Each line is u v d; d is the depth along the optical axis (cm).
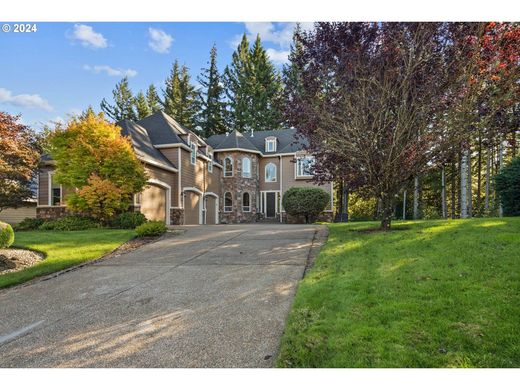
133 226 1291
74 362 316
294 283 513
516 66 742
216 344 335
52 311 450
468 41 721
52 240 942
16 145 1345
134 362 311
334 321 347
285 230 1101
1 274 638
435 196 2408
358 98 762
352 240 748
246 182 2427
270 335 349
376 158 805
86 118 1410
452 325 312
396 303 369
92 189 1259
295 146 2444
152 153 1633
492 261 469
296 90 856
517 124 786
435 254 536
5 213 2053
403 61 742
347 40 758
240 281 541
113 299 488
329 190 2289
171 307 445
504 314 321
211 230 1181
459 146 782
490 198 2056
